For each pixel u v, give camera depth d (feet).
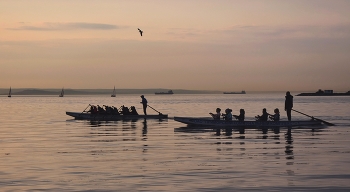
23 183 48.52
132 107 171.01
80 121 153.99
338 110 245.65
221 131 109.09
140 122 146.61
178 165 58.54
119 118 165.99
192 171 54.39
